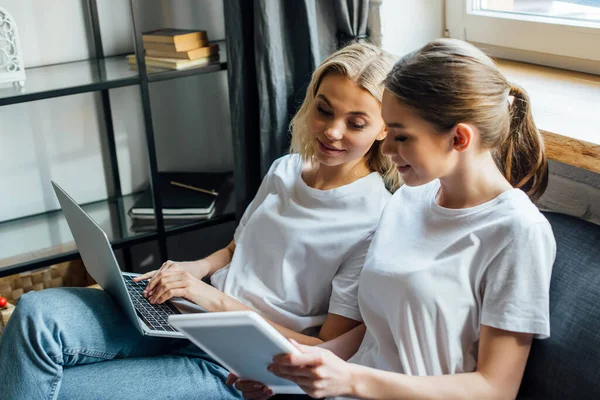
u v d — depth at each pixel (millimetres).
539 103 1726
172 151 2553
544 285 1179
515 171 1387
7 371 1437
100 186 2471
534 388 1222
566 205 1686
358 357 1418
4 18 1966
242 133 2096
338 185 1624
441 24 2305
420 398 1151
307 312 1605
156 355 1611
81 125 2383
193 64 2162
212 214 2332
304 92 2057
